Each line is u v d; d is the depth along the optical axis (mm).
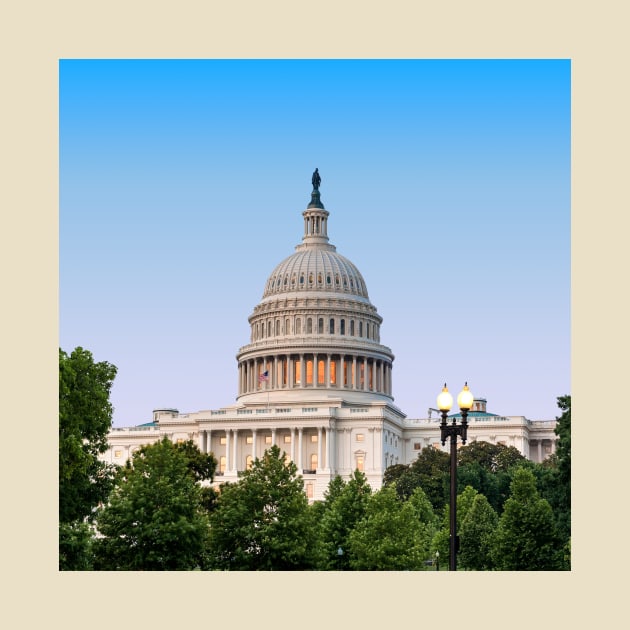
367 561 130125
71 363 116688
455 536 75125
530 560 133750
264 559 120750
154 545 115312
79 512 120062
